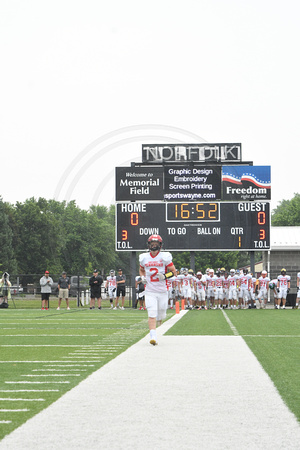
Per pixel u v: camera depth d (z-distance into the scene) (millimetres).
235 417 5566
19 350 10984
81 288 38781
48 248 72312
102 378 7723
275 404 6117
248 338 13188
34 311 29266
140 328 16609
